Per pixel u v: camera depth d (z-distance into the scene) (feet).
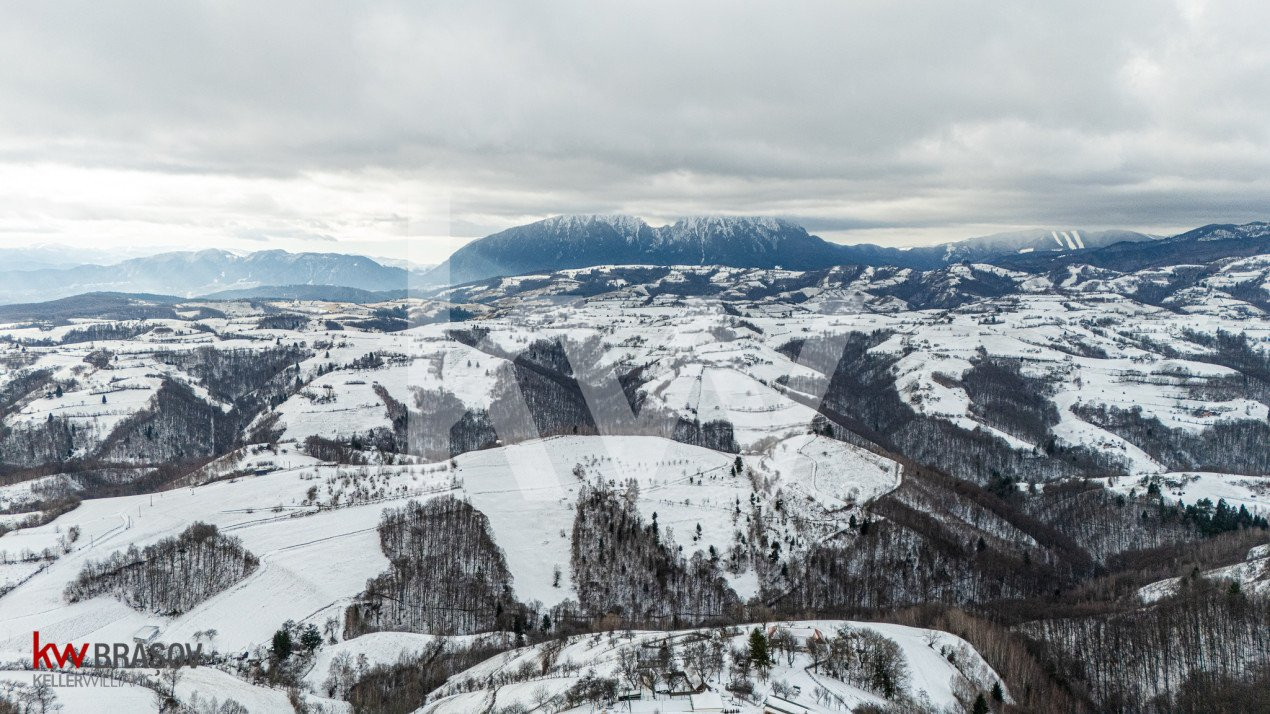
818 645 508.12
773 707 414.41
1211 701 517.96
